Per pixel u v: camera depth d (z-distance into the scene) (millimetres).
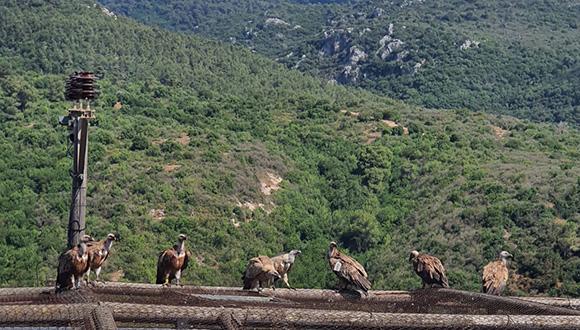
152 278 72312
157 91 130000
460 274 72750
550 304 22297
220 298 21531
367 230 90875
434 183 100562
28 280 64812
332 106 137125
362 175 107688
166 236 80562
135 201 85062
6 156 88875
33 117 103125
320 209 99688
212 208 88125
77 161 33344
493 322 19469
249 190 95312
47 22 145375
